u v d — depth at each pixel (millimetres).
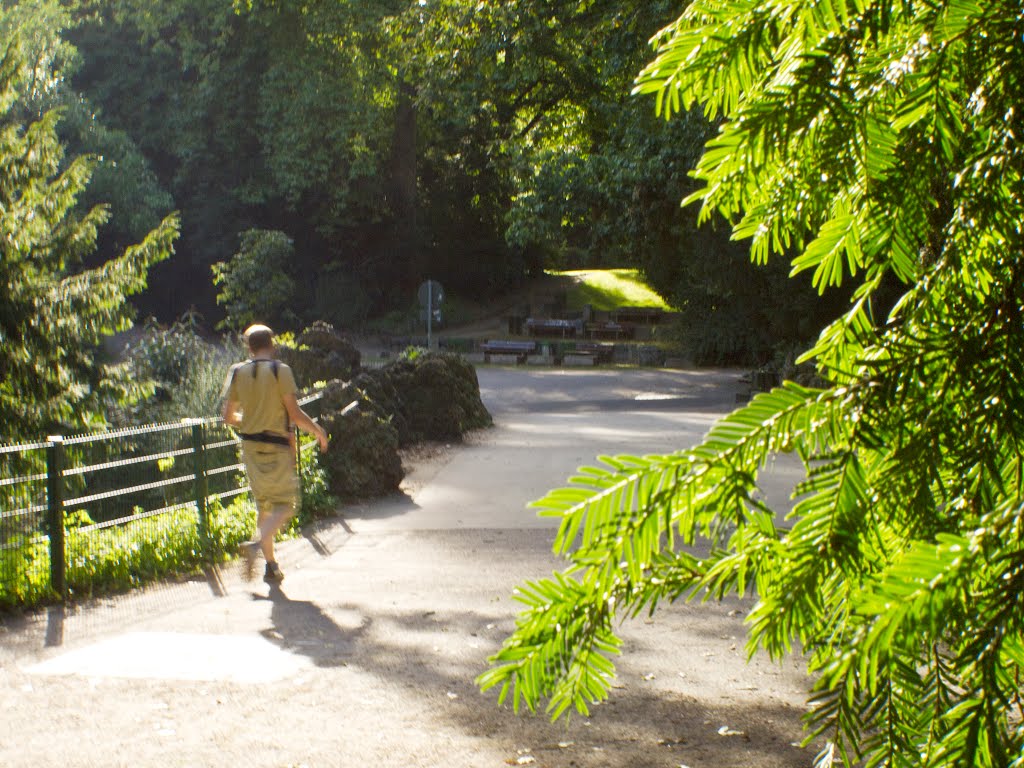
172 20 45562
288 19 44656
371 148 48469
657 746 4488
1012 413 958
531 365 41875
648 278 38250
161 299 49812
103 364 15555
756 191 1080
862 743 942
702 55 1000
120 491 8508
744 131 987
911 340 985
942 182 1022
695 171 1015
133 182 42375
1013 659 796
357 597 7566
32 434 14250
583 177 28031
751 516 907
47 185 15242
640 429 19859
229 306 44250
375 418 12836
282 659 5945
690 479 908
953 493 967
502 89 30875
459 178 50938
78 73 45750
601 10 27172
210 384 15398
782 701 5031
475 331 51406
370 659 5926
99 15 45281
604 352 42469
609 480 904
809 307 24047
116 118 46188
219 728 4805
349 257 52531
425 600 7441
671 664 5641
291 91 44969
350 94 44250
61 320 14719
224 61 46125
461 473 14203
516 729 4730
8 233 14578
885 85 1000
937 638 777
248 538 9727
